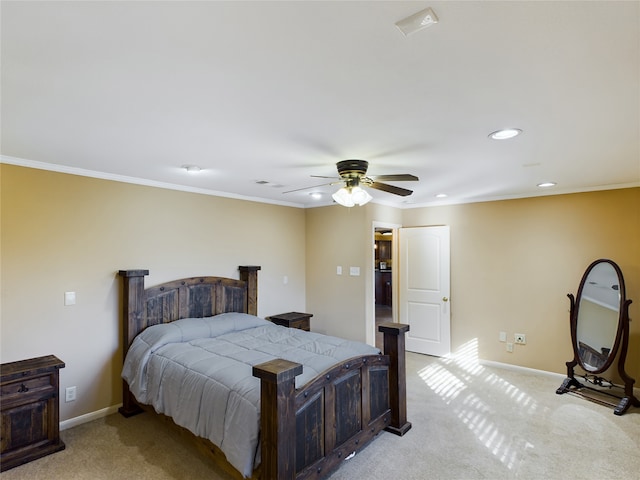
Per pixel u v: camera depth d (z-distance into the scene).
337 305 5.08
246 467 1.98
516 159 2.81
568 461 2.57
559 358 4.22
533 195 4.40
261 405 1.97
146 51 1.31
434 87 1.61
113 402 3.38
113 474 2.45
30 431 2.62
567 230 4.19
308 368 2.51
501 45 1.28
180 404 2.58
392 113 1.91
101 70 1.45
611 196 3.92
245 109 1.86
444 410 3.41
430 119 1.99
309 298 5.43
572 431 3.00
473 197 4.73
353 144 2.44
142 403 2.96
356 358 2.63
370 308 4.86
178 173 3.36
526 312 4.45
